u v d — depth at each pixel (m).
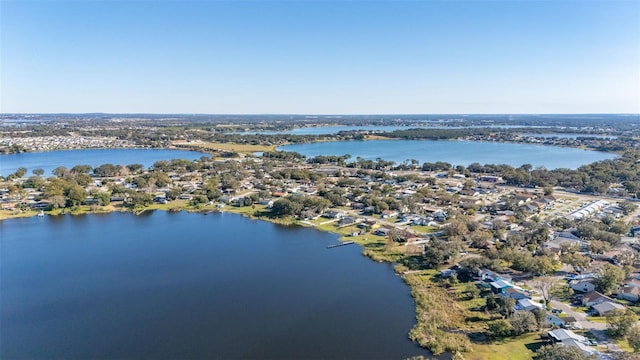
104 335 83.56
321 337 82.00
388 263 122.75
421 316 87.75
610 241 126.19
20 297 101.00
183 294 102.75
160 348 78.81
